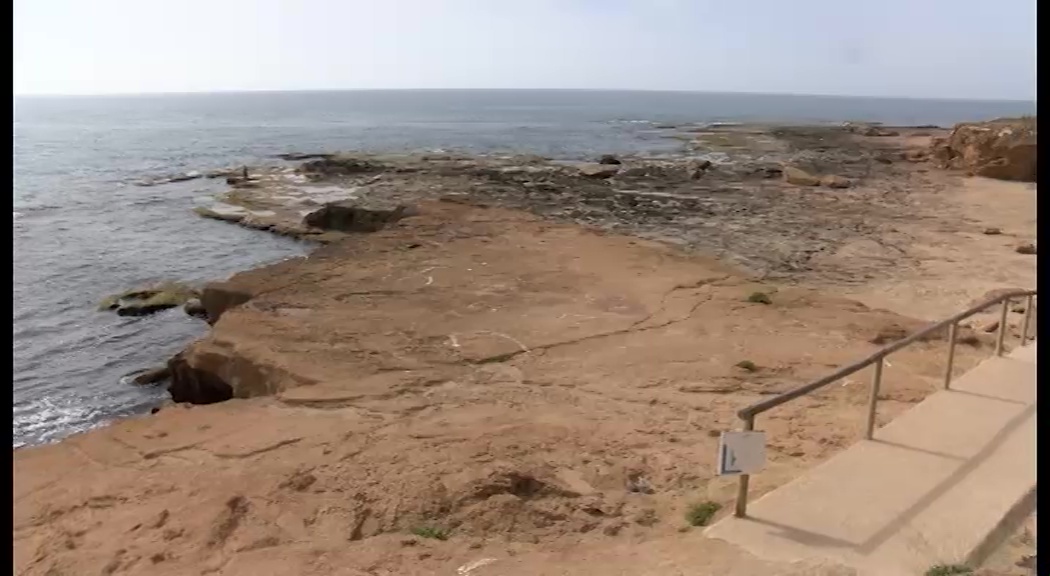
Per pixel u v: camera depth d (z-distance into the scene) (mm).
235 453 10148
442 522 7746
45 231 34844
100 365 19203
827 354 14484
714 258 26234
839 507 6477
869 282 23203
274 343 15586
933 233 30672
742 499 6430
